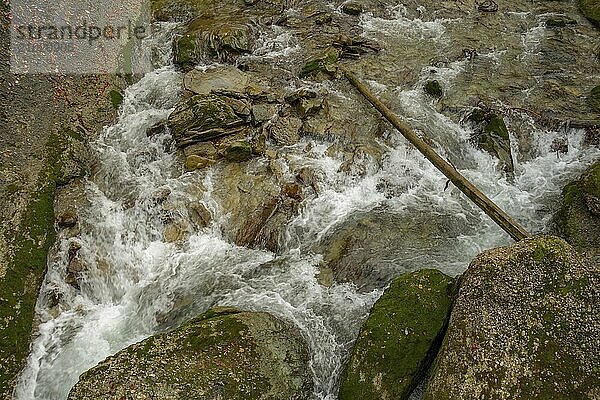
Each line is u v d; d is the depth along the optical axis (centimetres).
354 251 1052
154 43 1577
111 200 1134
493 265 802
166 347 799
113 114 1302
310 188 1168
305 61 1541
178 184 1160
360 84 1420
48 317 950
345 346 895
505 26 1778
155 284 1016
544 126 1339
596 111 1380
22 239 970
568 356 720
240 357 802
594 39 1709
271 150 1239
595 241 1038
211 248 1073
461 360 747
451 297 864
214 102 1264
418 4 1880
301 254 1058
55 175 1104
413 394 815
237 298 972
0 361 849
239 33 1571
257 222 1103
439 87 1432
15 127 1093
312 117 1322
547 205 1164
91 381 751
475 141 1310
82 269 1015
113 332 945
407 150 1268
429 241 1074
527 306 765
